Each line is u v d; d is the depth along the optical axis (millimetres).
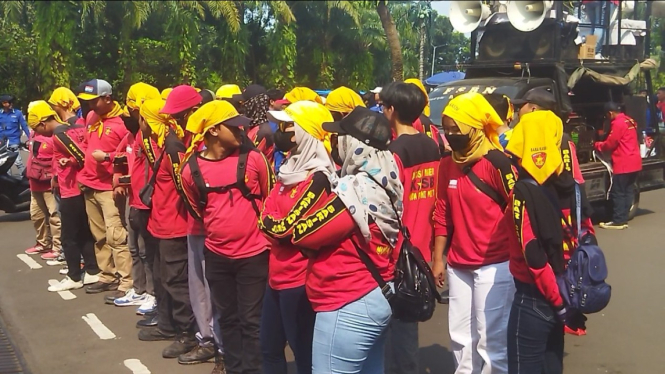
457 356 3873
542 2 9375
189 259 4711
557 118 3188
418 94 3906
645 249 8352
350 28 28438
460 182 3736
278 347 3604
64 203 6820
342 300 2883
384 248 2926
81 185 6527
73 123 7078
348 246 2871
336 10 27906
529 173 3141
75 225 6898
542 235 3072
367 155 2893
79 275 7059
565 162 3236
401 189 2961
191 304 4848
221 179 4035
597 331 5586
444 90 9414
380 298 2902
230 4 24500
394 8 31891
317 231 2797
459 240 3783
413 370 4020
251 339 4117
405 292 2986
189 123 4059
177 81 24047
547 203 3102
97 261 6898
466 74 10562
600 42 11875
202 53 25922
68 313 6266
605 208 10148
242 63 25688
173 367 4973
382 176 2891
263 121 5375
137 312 6078
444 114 3617
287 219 2936
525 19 9531
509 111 4531
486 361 3717
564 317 3152
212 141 4082
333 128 2953
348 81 29422
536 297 3207
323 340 2924
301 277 3359
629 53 11719
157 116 4832
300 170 3061
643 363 4906
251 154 4090
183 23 23453
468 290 3809
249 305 4105
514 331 3283
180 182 4195
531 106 4156
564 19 10180
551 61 9516
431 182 3910
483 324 3711
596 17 11977
